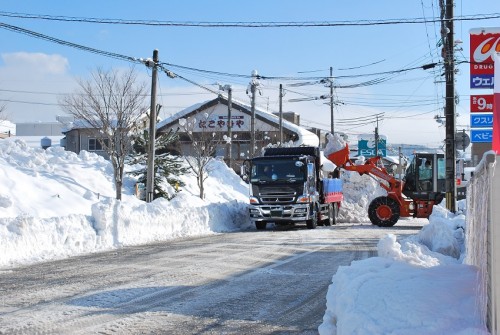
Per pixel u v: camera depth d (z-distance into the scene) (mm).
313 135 55312
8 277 10789
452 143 22109
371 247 16234
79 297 8859
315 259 13578
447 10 22016
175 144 36781
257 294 9320
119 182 23422
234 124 49562
